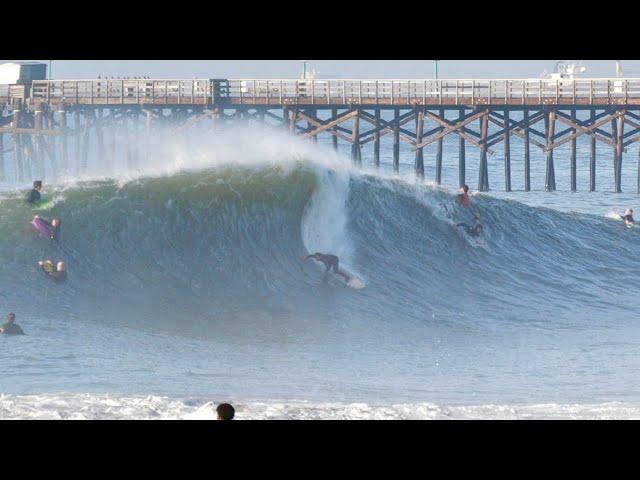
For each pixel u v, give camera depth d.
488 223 149.25
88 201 125.06
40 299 110.50
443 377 94.06
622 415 77.31
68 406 73.25
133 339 101.94
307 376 92.19
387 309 122.62
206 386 85.38
